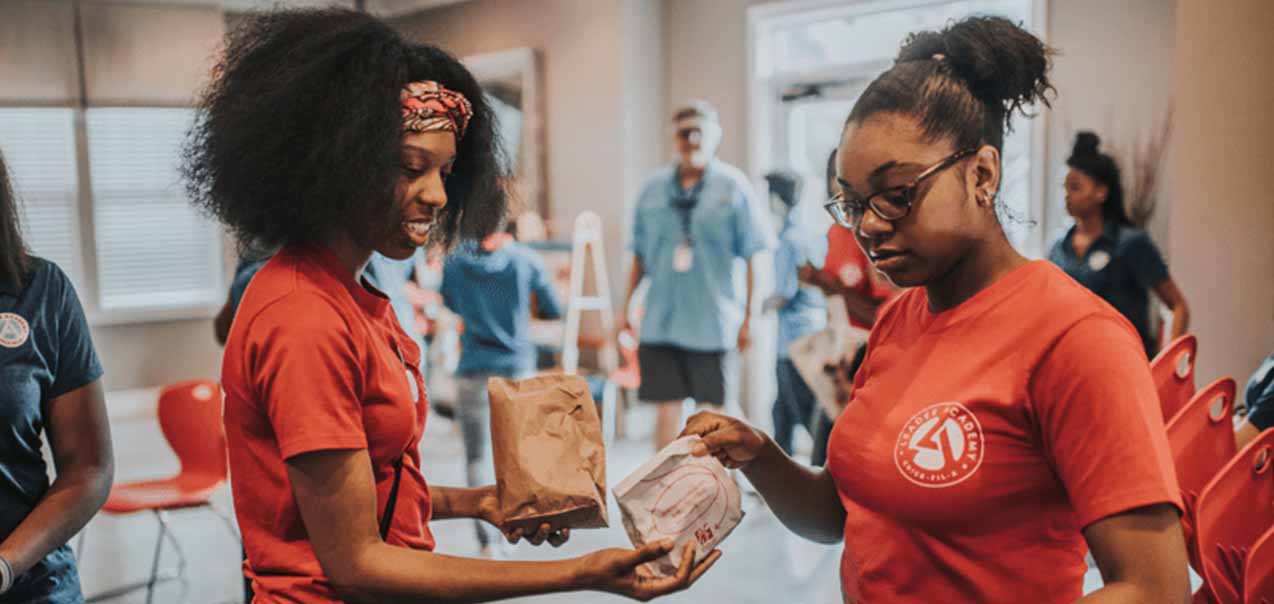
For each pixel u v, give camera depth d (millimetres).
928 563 1305
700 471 1402
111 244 8297
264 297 1319
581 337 7211
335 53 1333
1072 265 4391
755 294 5496
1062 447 1184
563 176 7453
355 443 1283
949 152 1242
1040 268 1276
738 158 6828
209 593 4207
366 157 1297
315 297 1312
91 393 1825
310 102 1324
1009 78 1259
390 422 1371
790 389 5070
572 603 3906
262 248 1428
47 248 8094
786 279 5082
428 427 7195
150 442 7215
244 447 1354
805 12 6359
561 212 7488
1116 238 4281
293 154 1331
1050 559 1266
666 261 5500
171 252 8516
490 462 4875
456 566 1278
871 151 1254
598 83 7117
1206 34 4074
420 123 1339
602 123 7113
